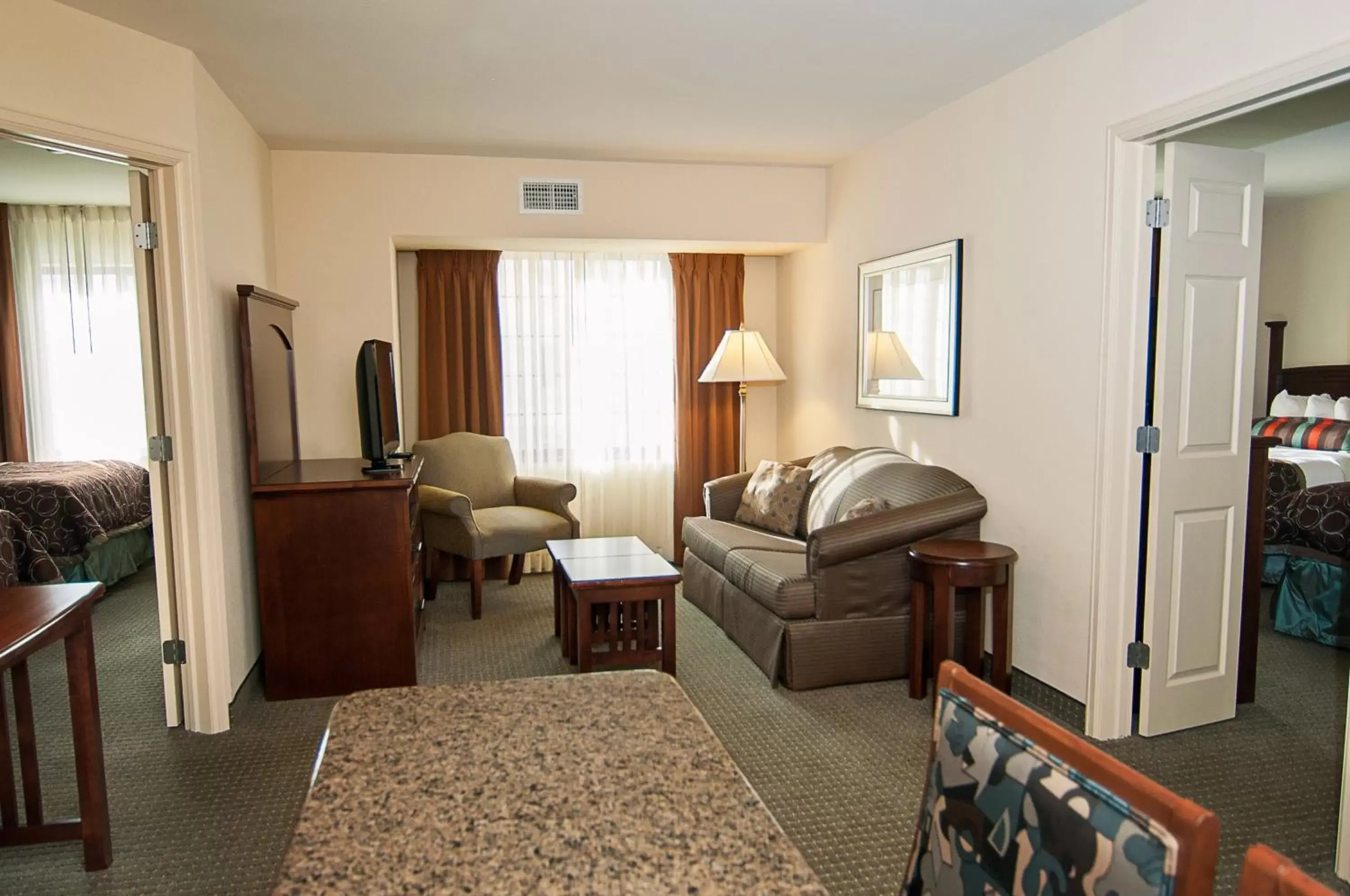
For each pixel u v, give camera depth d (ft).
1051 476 10.36
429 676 12.09
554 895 2.60
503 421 17.62
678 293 18.12
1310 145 14.57
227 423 10.64
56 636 6.46
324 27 9.12
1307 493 13.62
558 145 14.16
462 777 3.36
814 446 17.24
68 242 19.51
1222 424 9.70
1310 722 10.26
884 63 10.48
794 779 8.91
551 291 17.71
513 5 8.66
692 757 3.52
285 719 10.57
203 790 8.80
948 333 12.26
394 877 2.71
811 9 8.86
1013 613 11.15
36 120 8.24
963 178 11.93
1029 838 2.97
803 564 12.11
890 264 13.84
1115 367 9.35
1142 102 8.84
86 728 7.28
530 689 4.26
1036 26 9.36
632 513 18.51
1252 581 10.52
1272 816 8.18
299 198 14.21
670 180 15.58
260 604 11.30
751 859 2.80
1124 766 2.82
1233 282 9.59
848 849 7.63
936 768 3.54
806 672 11.27
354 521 11.04
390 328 14.58
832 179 15.99
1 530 13.99
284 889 2.65
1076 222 9.81
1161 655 9.70
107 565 16.83
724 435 18.74
